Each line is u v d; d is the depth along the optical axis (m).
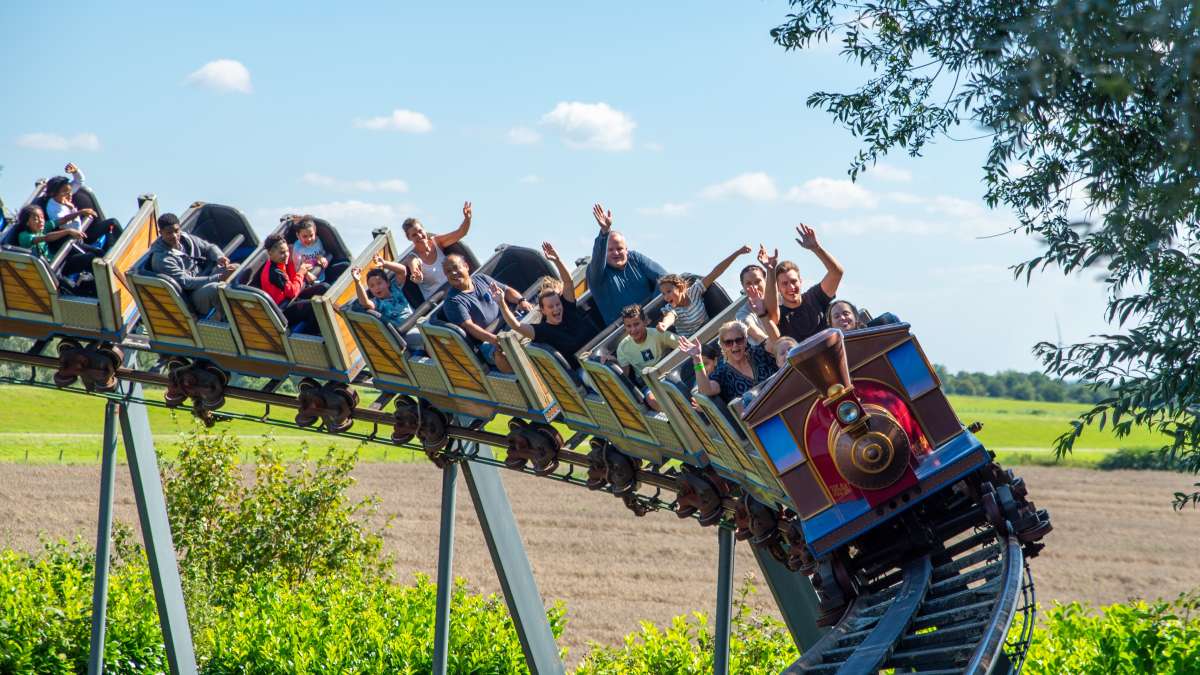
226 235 15.86
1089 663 11.99
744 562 38.31
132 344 15.38
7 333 16.00
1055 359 10.68
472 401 13.53
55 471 47.69
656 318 12.35
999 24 11.33
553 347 12.71
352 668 18.44
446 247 14.09
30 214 15.16
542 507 47.78
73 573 20.94
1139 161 10.41
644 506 13.93
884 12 12.91
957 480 9.18
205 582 22.70
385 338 13.63
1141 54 9.01
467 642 18.97
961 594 8.02
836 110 13.44
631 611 31.66
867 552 9.88
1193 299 10.06
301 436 63.22
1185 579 39.31
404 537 40.34
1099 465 70.06
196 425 24.78
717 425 10.37
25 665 18.70
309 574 24.52
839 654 8.14
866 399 9.29
